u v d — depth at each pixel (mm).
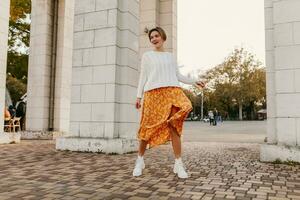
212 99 56062
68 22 12836
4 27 9047
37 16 12609
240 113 53406
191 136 14789
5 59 9070
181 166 3885
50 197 2934
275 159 5230
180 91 3826
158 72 3836
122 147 6586
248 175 4051
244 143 9969
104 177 3875
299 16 5367
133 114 7543
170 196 2980
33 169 4445
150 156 6113
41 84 12172
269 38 6047
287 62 5391
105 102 7016
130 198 2910
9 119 11992
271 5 6082
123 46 7281
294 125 5266
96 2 7359
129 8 7371
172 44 10703
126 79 7199
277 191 3195
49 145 8445
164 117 3713
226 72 51812
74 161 5305
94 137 7047
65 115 12562
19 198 2895
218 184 3492
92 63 7262
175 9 11117
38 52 12398
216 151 7230
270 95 5898
